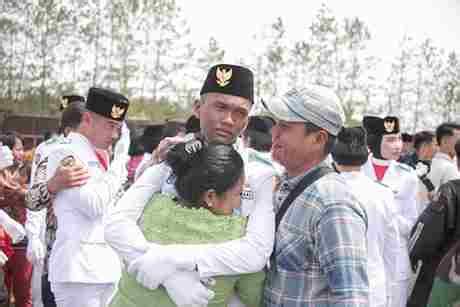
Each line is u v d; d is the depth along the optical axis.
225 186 2.22
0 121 24.83
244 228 2.28
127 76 33.72
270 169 2.46
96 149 4.09
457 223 4.25
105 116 3.90
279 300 2.26
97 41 33.31
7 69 32.50
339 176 2.34
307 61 33.97
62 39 33.09
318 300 2.21
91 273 3.77
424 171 6.54
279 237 2.30
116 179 3.92
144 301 2.24
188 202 2.25
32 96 32.66
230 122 2.61
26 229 4.88
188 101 34.72
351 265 2.11
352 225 2.17
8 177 5.82
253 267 2.19
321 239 2.17
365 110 34.44
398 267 4.74
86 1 32.94
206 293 2.14
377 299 3.89
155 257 2.15
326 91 2.40
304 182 2.35
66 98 6.50
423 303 4.54
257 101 2.74
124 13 32.97
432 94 35.50
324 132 2.36
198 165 2.24
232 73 2.60
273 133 2.46
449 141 5.80
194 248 2.17
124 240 2.25
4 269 5.88
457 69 34.91
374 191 4.05
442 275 4.05
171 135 6.33
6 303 6.02
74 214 3.79
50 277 3.84
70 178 3.70
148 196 2.39
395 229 4.19
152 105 34.09
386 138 5.32
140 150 6.13
